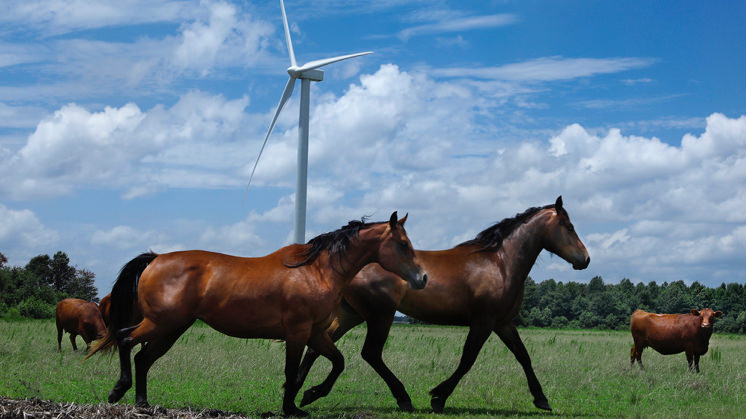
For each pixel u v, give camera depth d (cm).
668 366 1528
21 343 1549
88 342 1470
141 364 763
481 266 914
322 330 796
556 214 947
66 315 1479
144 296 750
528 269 948
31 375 1032
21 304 5012
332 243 785
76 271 8194
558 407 945
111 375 1088
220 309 751
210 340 1775
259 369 1220
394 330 3831
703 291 9769
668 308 9550
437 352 1736
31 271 7400
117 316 777
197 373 1131
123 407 664
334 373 820
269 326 759
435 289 898
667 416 861
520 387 1125
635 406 970
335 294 779
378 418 800
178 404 846
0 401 632
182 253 771
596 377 1285
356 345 1656
